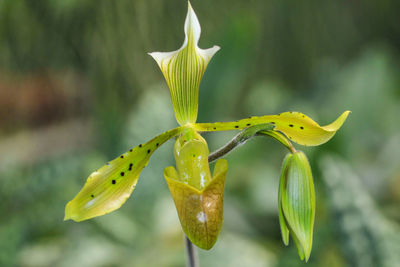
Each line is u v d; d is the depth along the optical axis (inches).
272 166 37.9
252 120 18.7
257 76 59.4
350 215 22.2
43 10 35.2
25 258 25.8
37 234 27.7
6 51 35.8
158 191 28.3
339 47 64.3
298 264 22.9
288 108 44.9
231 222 30.9
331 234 23.2
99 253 25.6
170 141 29.1
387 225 22.2
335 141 30.3
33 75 37.3
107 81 38.5
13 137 36.6
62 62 37.1
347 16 64.6
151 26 38.9
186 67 18.5
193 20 18.1
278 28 60.6
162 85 35.9
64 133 37.4
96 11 36.5
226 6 45.9
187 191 18.2
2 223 25.7
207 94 31.6
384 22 68.2
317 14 62.4
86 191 18.3
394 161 35.1
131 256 25.5
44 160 31.4
